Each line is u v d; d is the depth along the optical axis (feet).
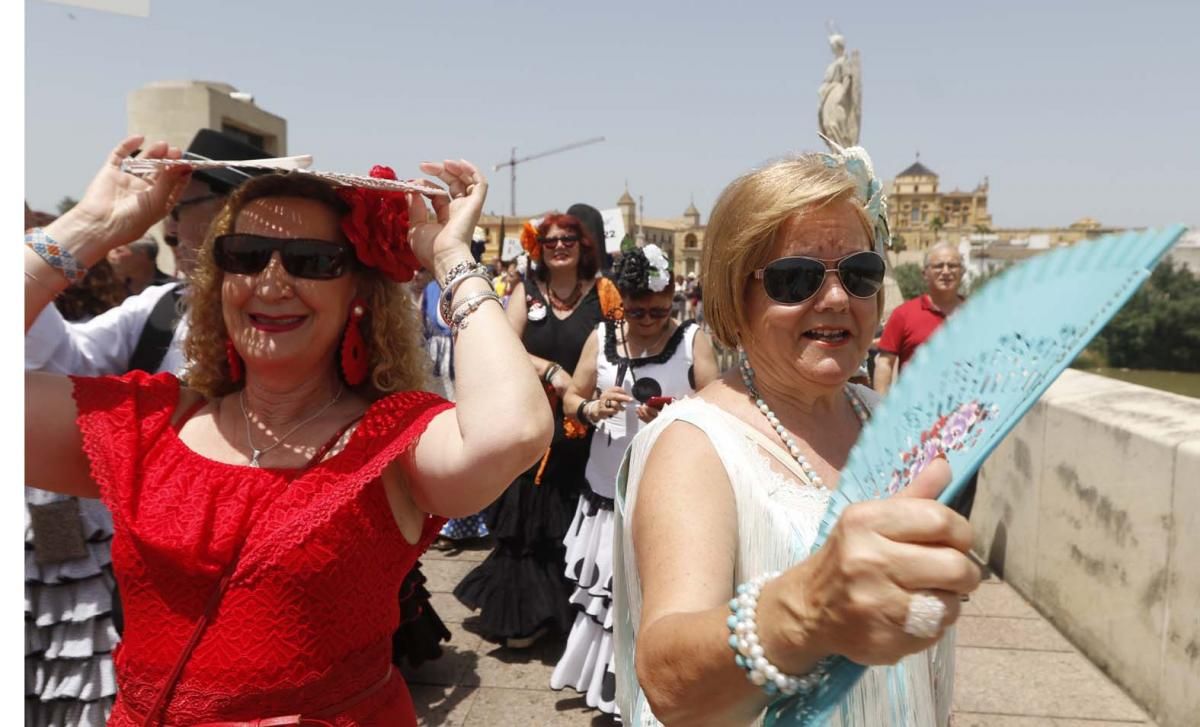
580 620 11.75
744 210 4.63
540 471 12.91
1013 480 15.90
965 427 2.76
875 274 4.50
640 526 4.06
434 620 12.10
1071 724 11.05
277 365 5.25
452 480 4.99
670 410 4.55
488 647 13.29
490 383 5.01
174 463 5.06
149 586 4.79
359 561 4.91
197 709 4.68
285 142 27.94
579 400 11.72
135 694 4.83
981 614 14.69
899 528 2.45
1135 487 11.61
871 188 4.55
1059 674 12.43
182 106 22.62
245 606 4.66
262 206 5.33
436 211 5.73
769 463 4.33
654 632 3.45
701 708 3.18
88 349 8.30
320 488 4.92
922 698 4.29
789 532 4.00
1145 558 11.30
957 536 2.43
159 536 4.71
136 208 5.58
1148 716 11.19
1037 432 14.89
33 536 8.33
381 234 5.40
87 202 5.52
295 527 4.71
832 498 3.08
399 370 5.84
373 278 5.73
